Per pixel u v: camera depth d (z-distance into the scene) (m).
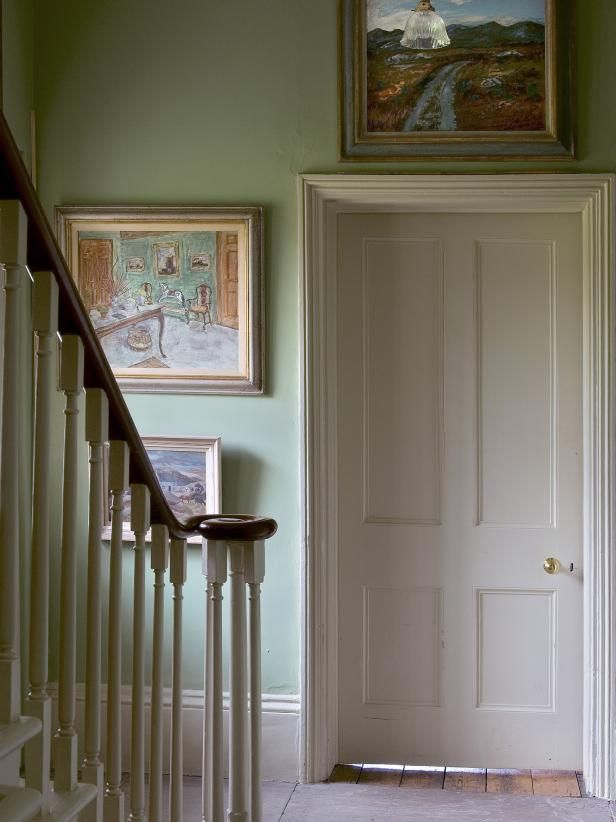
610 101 3.55
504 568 3.76
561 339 3.72
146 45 3.72
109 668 2.09
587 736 3.61
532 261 3.74
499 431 3.76
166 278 3.71
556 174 3.55
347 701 3.82
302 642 3.66
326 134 3.66
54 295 1.80
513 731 3.76
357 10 3.62
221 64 3.69
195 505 3.70
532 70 3.58
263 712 3.69
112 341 3.74
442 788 3.59
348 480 3.80
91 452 1.98
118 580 2.09
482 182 3.58
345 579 3.80
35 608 1.80
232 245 3.68
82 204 3.74
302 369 3.65
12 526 1.70
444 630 3.78
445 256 3.76
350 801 3.46
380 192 3.63
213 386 3.69
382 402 3.79
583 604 3.70
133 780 2.21
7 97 3.53
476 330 3.76
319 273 3.66
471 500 3.76
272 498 3.72
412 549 3.78
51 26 3.75
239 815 2.44
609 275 3.54
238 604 2.44
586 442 3.63
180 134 3.71
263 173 3.68
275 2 3.67
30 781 1.77
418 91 3.62
